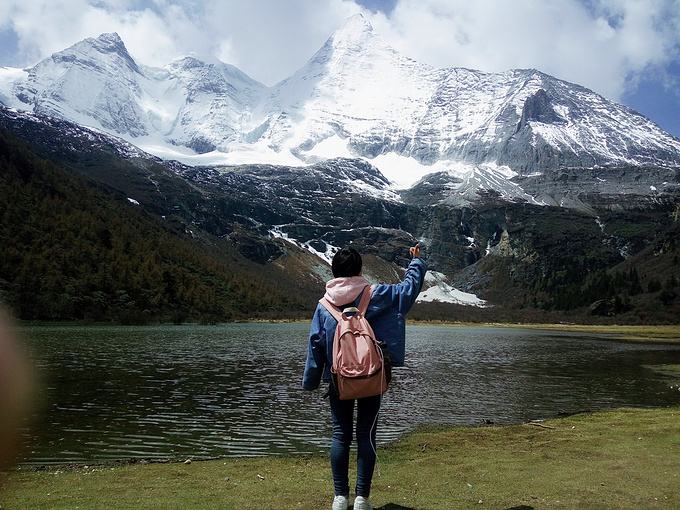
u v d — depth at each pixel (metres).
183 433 16.30
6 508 7.39
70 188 164.12
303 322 148.50
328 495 8.03
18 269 95.62
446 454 12.00
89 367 34.16
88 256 117.06
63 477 9.43
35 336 62.00
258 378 31.30
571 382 32.31
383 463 11.09
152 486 8.68
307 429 17.20
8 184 133.88
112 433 16.00
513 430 15.98
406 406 22.73
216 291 155.50
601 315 185.75
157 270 125.31
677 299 176.00
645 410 19.55
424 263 7.30
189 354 46.31
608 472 9.14
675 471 9.18
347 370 6.43
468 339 87.81
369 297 6.87
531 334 113.00
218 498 7.86
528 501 7.58
